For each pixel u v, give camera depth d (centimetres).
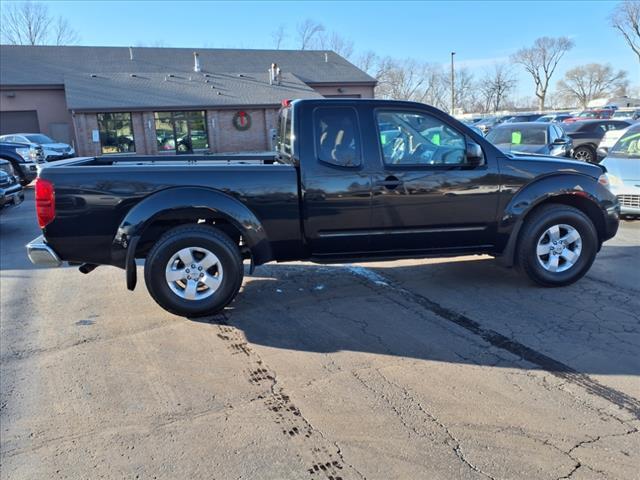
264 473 256
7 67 3039
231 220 445
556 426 288
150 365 374
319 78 3588
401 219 478
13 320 469
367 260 492
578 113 4469
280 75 3203
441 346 394
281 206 457
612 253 661
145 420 304
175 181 438
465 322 439
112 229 438
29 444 283
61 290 555
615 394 321
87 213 431
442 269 592
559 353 378
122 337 425
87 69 3222
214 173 442
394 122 471
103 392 337
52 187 425
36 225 969
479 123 3803
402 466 258
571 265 517
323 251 482
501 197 491
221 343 409
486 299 493
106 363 379
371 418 301
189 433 290
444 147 482
